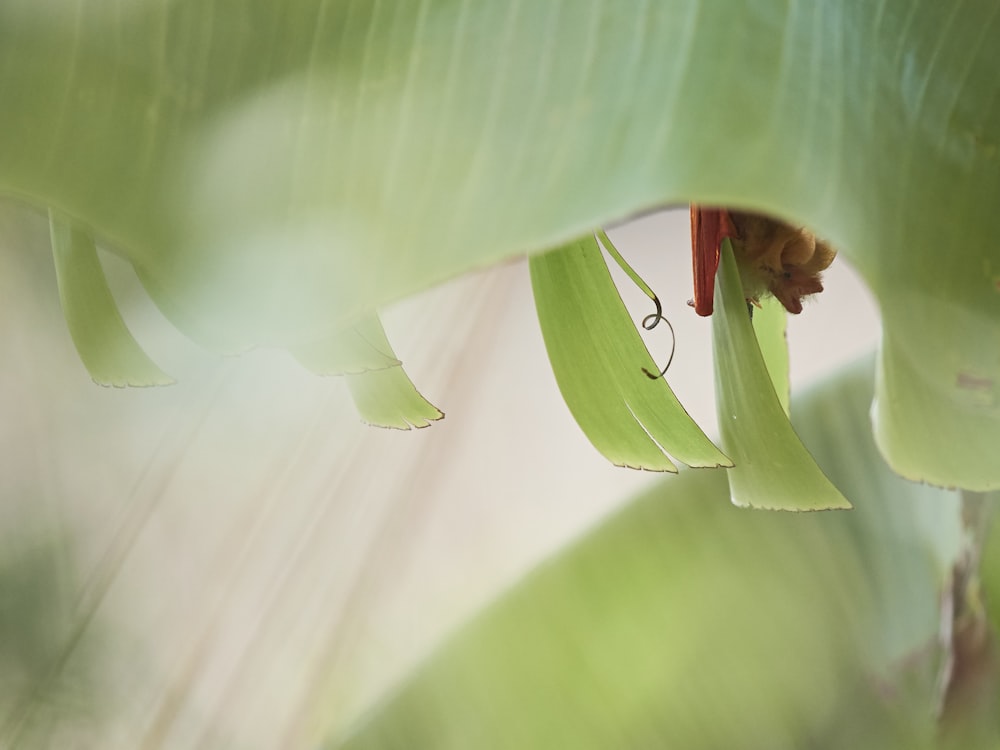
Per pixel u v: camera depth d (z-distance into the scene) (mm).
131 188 316
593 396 473
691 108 309
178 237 313
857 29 354
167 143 320
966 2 368
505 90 318
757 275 462
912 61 361
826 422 649
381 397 493
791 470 451
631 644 611
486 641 631
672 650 606
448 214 303
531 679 610
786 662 596
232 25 329
